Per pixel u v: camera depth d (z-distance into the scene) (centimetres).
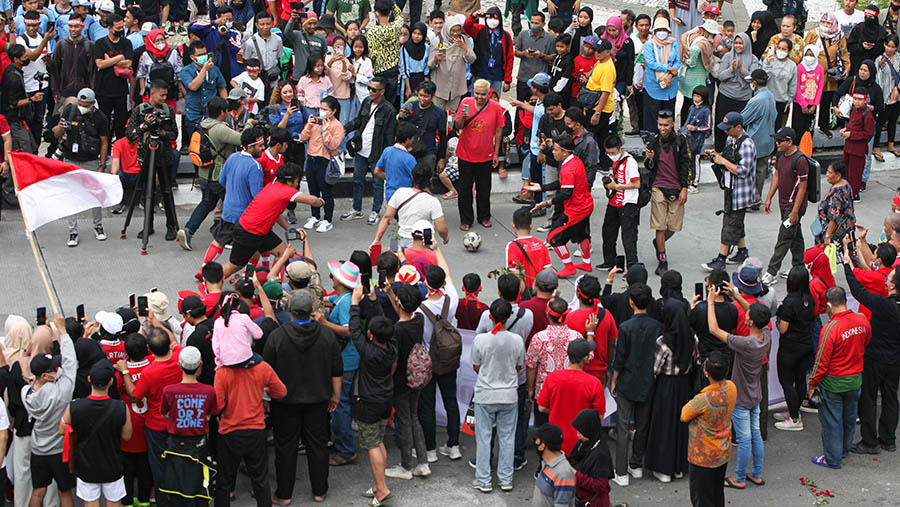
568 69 2298
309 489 1343
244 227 1648
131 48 2184
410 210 1673
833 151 2581
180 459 1182
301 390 1248
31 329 1236
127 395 1252
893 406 1491
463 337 1457
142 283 1759
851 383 1412
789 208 1864
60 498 1229
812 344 1509
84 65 2152
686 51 2377
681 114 2527
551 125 2020
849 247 1644
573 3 2727
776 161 1889
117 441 1189
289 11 2539
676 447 1376
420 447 1366
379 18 2314
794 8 2558
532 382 1357
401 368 1316
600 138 2294
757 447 1384
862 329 1409
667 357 1346
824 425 1438
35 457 1196
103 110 2173
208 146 1848
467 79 2391
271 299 1388
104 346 1255
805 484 1405
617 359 1355
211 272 1391
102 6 2338
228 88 2259
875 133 2484
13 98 1978
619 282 1877
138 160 1870
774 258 1884
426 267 1471
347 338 1338
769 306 1505
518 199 2261
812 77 2427
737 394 1361
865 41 2480
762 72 2205
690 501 1341
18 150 2005
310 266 1366
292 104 2067
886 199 2364
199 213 1894
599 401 1274
